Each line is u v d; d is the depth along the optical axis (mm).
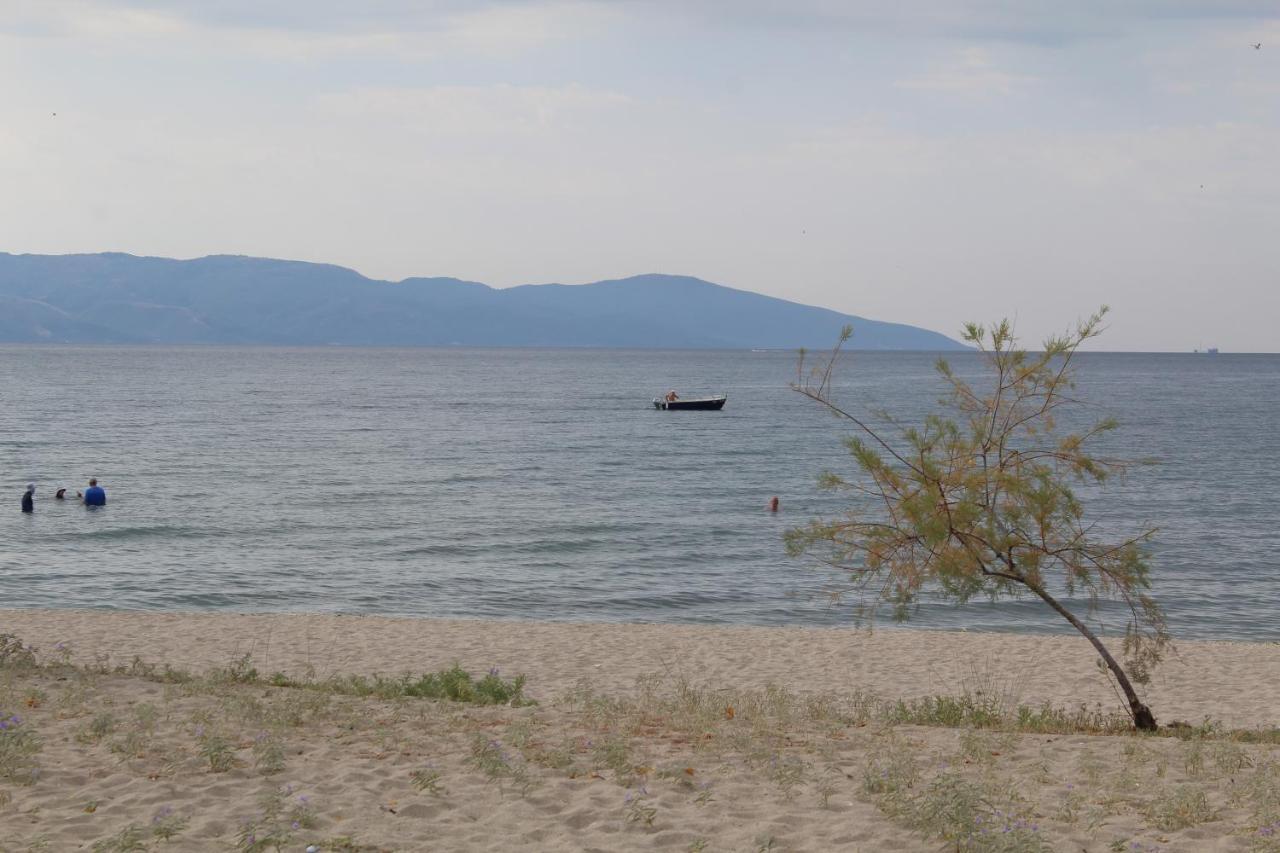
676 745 10164
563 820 7750
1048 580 29000
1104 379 198250
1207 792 8711
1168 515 40969
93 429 74188
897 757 9391
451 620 23031
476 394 129625
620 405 110562
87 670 13156
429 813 7863
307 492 45625
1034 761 9859
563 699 13648
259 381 155750
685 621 25375
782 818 7832
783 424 87750
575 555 33062
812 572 30641
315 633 21078
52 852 6742
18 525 36438
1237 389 158125
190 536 35094
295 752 9422
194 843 6996
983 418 12539
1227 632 24703
